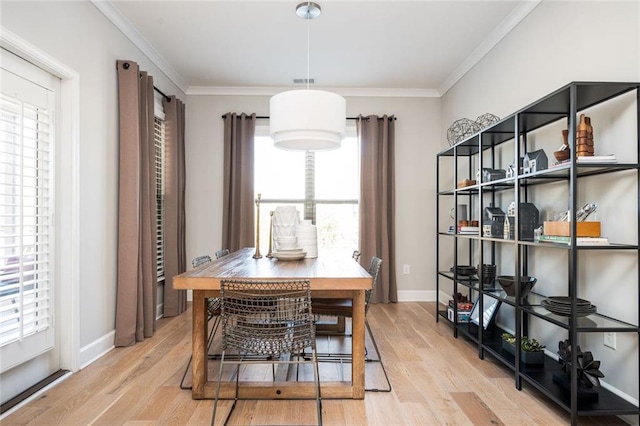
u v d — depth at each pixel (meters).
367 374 2.55
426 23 3.25
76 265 2.57
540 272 2.79
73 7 2.57
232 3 2.95
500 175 2.93
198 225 4.82
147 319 3.31
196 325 2.20
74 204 2.56
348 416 2.02
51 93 2.44
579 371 2.03
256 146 4.95
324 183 5.01
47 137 2.39
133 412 2.04
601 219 2.19
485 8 3.02
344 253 3.52
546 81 2.73
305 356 2.88
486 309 3.28
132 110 3.12
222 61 4.05
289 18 3.17
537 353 2.41
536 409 2.09
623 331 1.85
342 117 2.54
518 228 2.39
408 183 4.93
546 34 2.73
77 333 2.57
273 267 2.46
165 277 4.07
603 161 1.91
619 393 2.06
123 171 3.09
